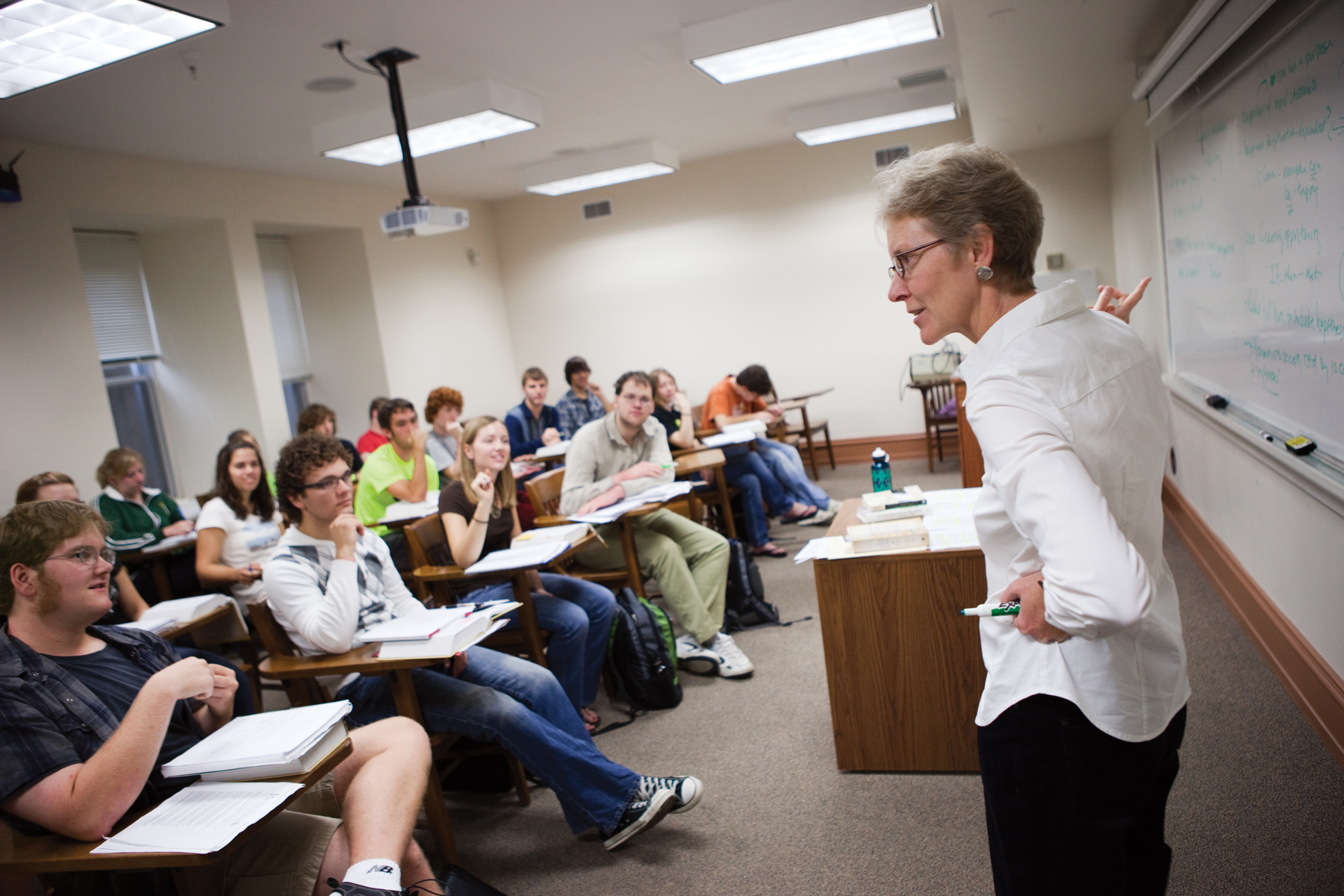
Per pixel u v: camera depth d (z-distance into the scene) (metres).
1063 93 4.45
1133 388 0.95
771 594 4.10
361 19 3.23
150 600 3.79
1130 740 0.98
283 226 5.88
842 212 7.12
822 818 2.17
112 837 1.34
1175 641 1.03
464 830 2.33
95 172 4.52
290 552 2.18
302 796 1.80
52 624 1.54
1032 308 0.97
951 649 2.24
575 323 8.03
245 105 4.06
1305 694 2.37
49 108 3.71
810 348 7.39
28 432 4.14
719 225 7.47
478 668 2.31
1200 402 3.36
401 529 3.93
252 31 3.19
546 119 5.11
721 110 5.47
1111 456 0.92
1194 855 1.85
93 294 5.15
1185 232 3.45
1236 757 2.22
